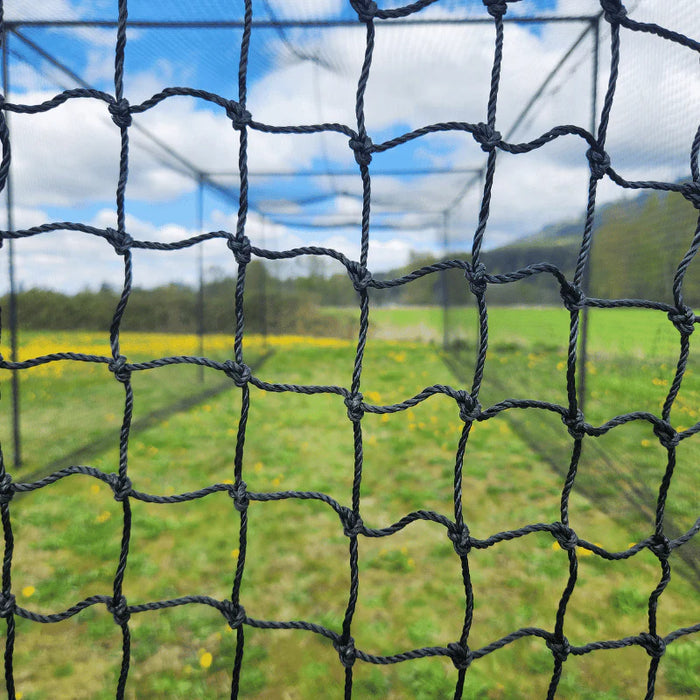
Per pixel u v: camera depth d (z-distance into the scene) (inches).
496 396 262.4
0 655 81.7
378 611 92.7
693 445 120.9
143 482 152.3
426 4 36.5
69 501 135.6
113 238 38.1
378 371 361.1
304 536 118.4
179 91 37.6
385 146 38.1
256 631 87.3
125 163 38.4
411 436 197.3
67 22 130.3
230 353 380.8
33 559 109.0
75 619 90.0
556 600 94.9
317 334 594.2
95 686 76.1
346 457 174.4
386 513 132.0
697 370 117.3
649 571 102.5
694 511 110.6
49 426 195.3
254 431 205.5
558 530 40.8
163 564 107.4
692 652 80.8
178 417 225.0
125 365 38.6
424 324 566.6
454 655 40.8
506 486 148.0
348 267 38.9
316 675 77.9
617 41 36.7
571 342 39.4
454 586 99.3
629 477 134.8
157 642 84.7
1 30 35.0
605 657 81.0
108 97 37.4
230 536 118.5
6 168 36.8
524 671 78.6
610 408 158.7
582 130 37.7
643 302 39.8
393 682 76.8
